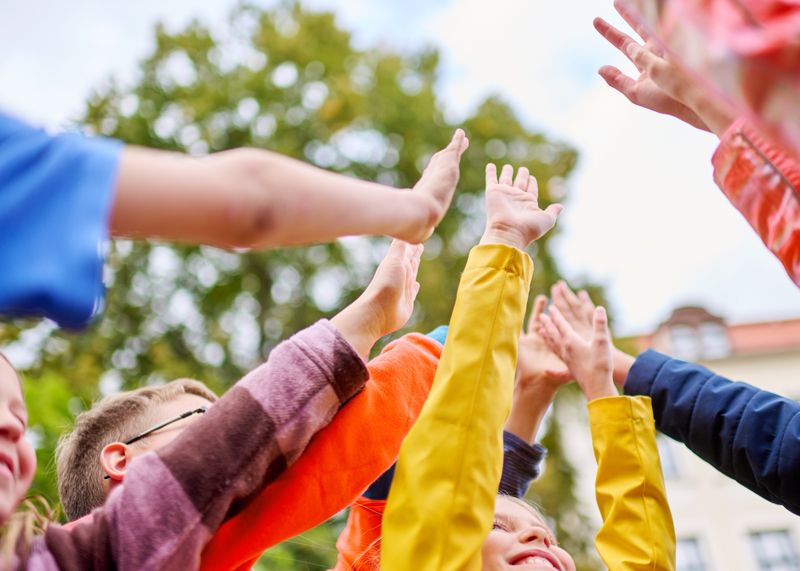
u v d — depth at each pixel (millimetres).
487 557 1479
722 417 1646
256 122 13516
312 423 1102
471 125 13312
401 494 1230
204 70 14039
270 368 1119
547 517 10797
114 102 13570
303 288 12625
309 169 837
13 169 717
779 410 1596
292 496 1148
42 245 693
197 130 13406
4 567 975
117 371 11422
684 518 19438
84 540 1014
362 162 13266
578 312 1909
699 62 788
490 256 1315
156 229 750
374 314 1297
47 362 10016
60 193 718
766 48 718
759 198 995
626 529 1602
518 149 13281
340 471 1189
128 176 734
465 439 1233
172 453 1040
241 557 1131
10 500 994
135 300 12375
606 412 1668
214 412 1079
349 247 12734
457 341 1275
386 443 1250
